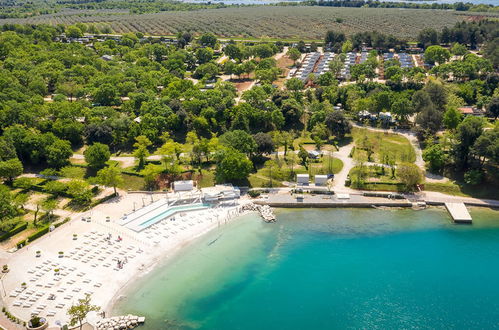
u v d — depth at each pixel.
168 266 181.12
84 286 165.88
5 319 148.12
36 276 169.12
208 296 166.25
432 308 162.75
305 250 192.88
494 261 185.25
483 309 162.00
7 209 198.88
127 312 156.12
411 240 199.12
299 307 162.88
